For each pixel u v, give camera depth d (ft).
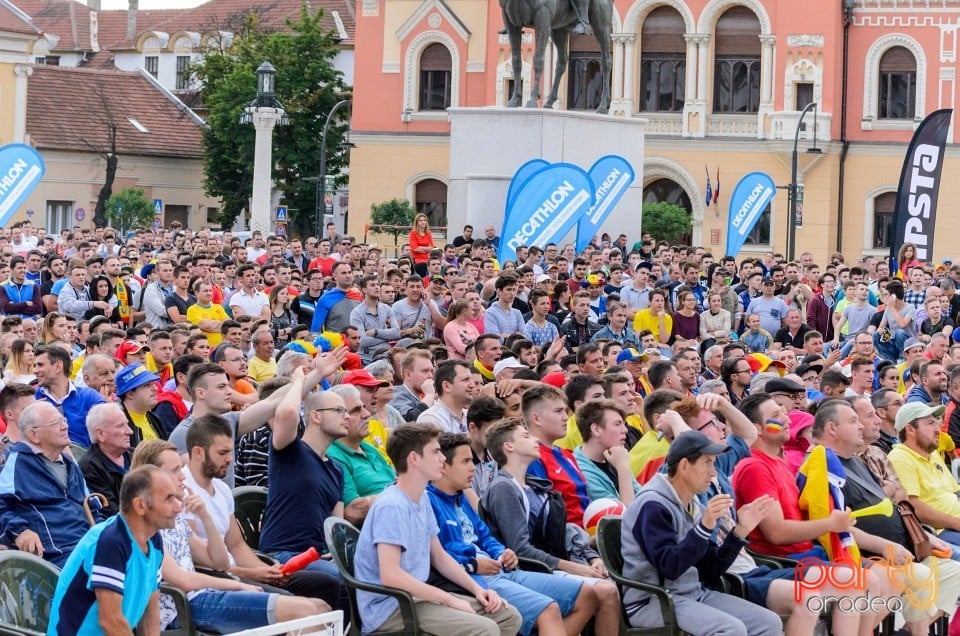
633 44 193.77
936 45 184.85
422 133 205.46
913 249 99.86
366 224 202.08
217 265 86.58
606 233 118.73
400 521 33.55
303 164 223.10
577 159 118.42
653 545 35.01
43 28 310.86
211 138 230.68
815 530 38.06
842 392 54.60
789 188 165.37
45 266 90.84
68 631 28.94
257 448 42.09
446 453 35.78
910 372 62.39
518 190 94.58
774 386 48.65
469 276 87.15
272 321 75.92
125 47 298.56
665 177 194.59
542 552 37.52
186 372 47.96
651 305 78.95
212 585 33.42
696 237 193.26
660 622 35.12
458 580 34.58
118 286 77.61
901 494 43.73
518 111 114.93
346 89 229.04
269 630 30.60
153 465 29.71
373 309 70.74
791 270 105.91
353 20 273.33
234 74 226.99
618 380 45.91
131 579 29.09
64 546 35.29
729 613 35.65
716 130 192.24
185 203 247.09
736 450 41.93
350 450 39.27
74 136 232.32
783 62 188.03
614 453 40.68
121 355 54.24
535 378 48.26
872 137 187.73
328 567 36.22
